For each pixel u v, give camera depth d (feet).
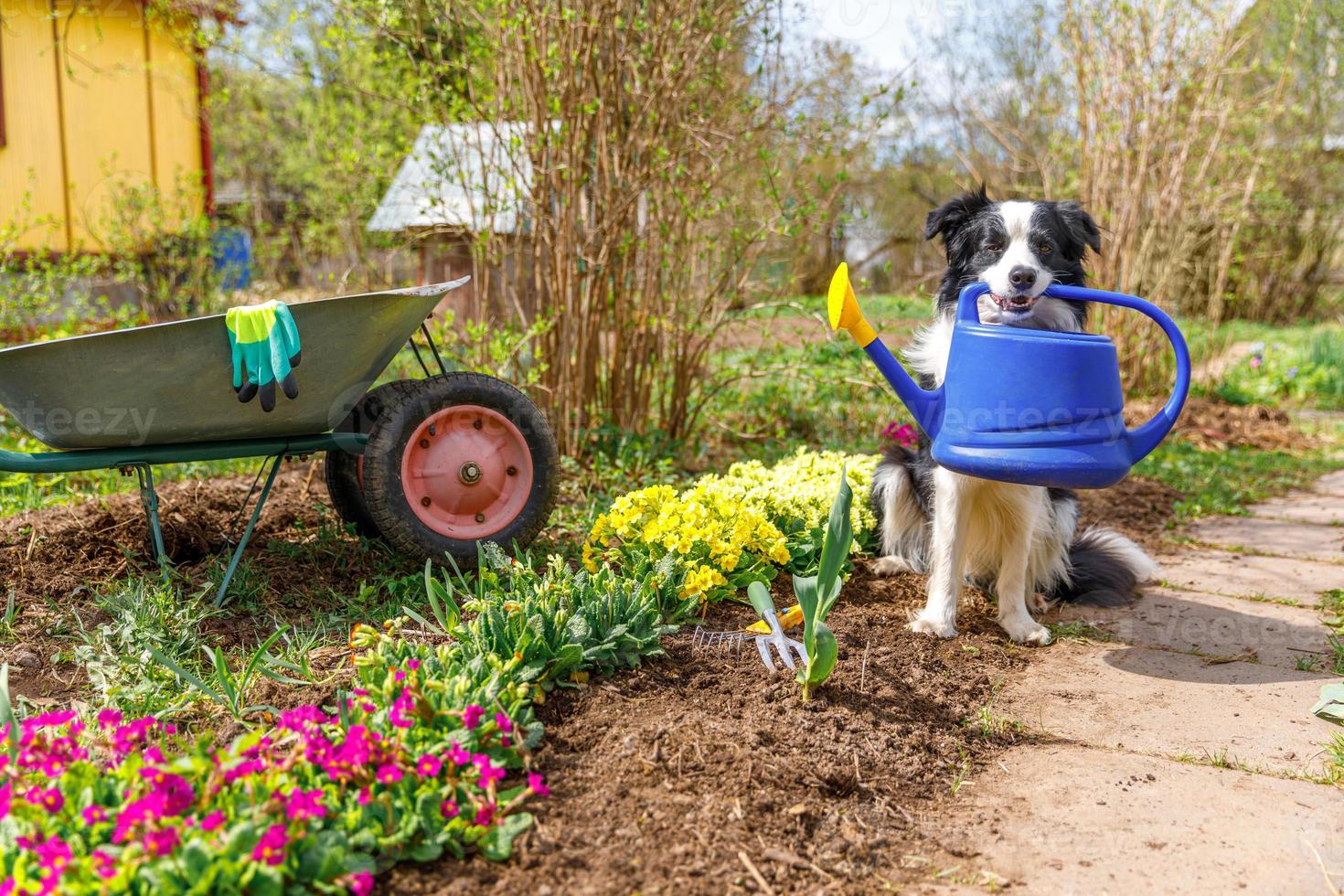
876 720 8.46
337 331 10.04
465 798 6.47
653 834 6.55
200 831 5.46
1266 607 12.36
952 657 10.34
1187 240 29.91
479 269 16.81
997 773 8.00
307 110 35.29
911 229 39.93
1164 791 7.66
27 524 12.08
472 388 11.28
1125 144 26.71
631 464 16.31
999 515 11.25
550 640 8.45
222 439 10.57
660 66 15.84
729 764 7.35
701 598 10.43
